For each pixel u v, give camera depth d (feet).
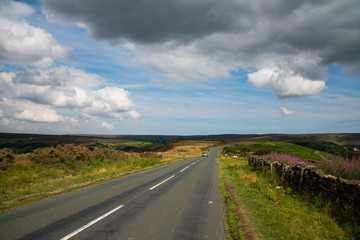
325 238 16.56
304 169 29.86
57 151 51.49
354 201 19.30
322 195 24.63
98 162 58.90
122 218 19.08
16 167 43.32
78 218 18.70
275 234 16.90
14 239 14.21
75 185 34.06
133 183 37.78
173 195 29.12
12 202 23.59
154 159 90.89
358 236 16.39
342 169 27.43
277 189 33.42
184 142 621.72
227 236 16.05
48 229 16.06
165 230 16.70
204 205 24.63
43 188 31.35
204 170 63.93
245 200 27.73
